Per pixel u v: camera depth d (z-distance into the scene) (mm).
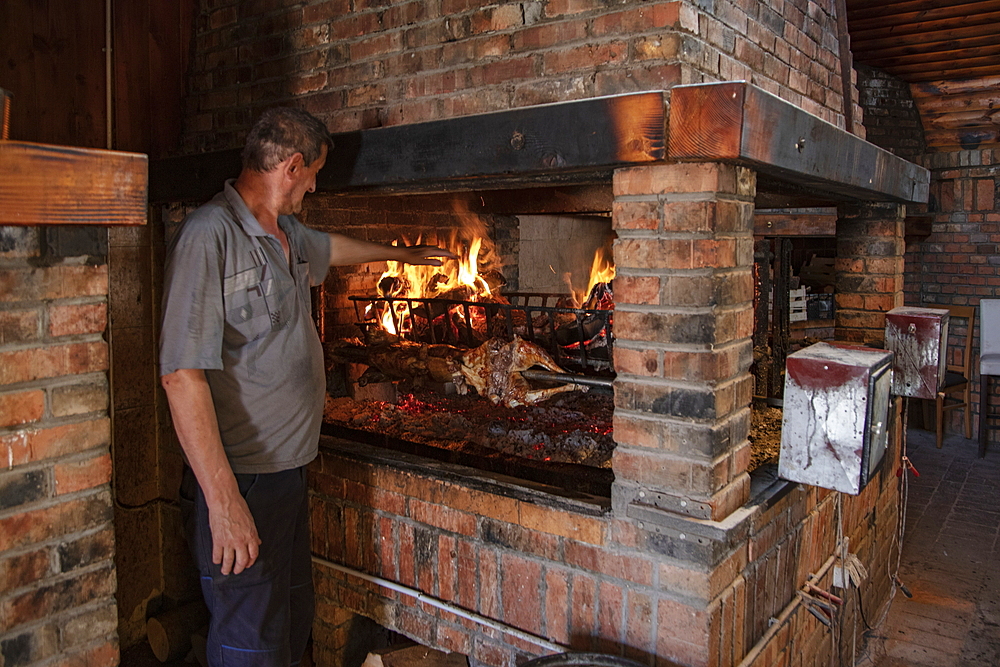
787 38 2594
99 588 1729
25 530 1594
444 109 2385
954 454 6234
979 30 5062
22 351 1567
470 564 2432
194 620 3326
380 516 2650
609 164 1924
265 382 2074
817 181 2379
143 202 1641
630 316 2029
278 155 2078
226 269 1984
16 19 2844
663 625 2045
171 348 1889
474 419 2984
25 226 1506
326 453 2779
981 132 6148
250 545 1961
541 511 2244
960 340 6527
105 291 1700
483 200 4066
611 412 2939
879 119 6238
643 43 1988
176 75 3332
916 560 4297
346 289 3564
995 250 6293
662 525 2020
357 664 2975
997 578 4062
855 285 3639
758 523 2217
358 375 3494
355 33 2600
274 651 2176
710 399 1929
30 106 2898
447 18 2352
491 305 2854
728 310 1988
